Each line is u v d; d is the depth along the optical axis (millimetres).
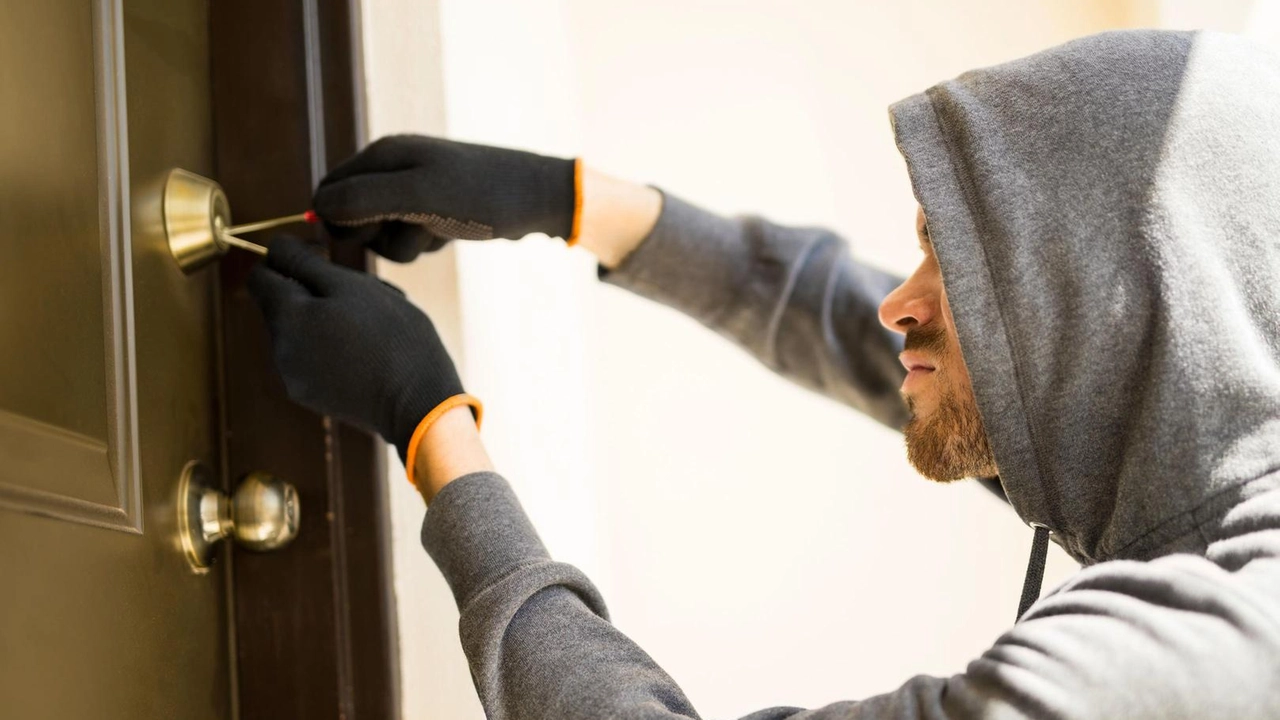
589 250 1163
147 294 944
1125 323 796
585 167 1122
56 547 770
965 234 846
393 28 1173
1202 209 797
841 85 1741
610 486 1772
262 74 1104
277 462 1083
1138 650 662
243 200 1092
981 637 1772
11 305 720
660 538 1771
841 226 1736
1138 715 649
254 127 1099
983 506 1792
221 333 1093
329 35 1115
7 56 732
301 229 1091
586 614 842
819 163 1739
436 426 949
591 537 1669
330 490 1078
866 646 1768
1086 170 821
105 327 861
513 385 1320
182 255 1000
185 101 1042
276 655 1067
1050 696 658
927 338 927
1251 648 649
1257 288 788
